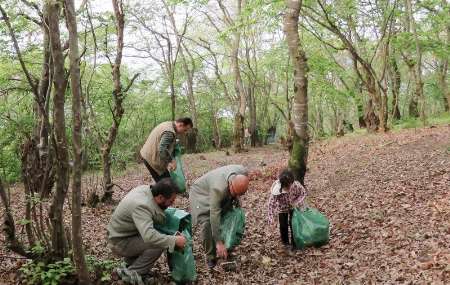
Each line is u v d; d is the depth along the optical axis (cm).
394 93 2259
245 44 2858
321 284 553
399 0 1830
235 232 627
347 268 588
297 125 918
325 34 2072
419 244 612
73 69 448
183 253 550
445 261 533
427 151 1242
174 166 824
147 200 529
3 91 1111
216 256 631
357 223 759
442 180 918
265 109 3312
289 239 745
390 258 587
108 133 1024
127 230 538
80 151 462
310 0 1623
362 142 1652
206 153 2520
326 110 3803
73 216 476
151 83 2456
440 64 2517
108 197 1033
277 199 682
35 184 615
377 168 1152
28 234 556
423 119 1930
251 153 2306
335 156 1466
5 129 938
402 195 870
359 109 2383
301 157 917
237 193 598
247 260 664
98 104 1399
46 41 691
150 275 580
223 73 3356
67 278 536
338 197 955
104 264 575
